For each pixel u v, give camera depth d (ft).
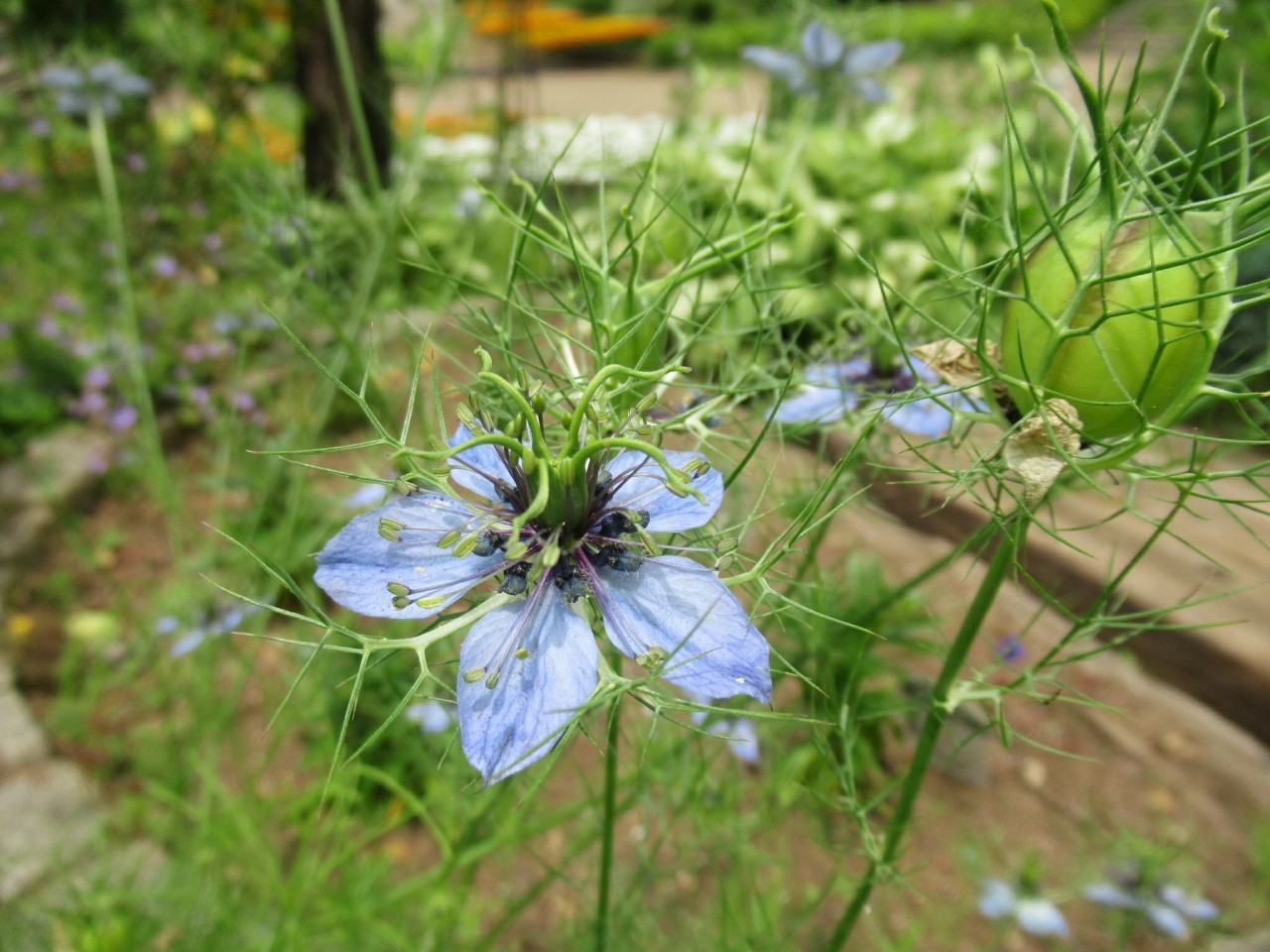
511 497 0.28
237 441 0.96
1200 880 0.64
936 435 0.36
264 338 1.00
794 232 0.84
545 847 0.66
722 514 0.43
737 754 0.53
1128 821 0.67
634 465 0.28
